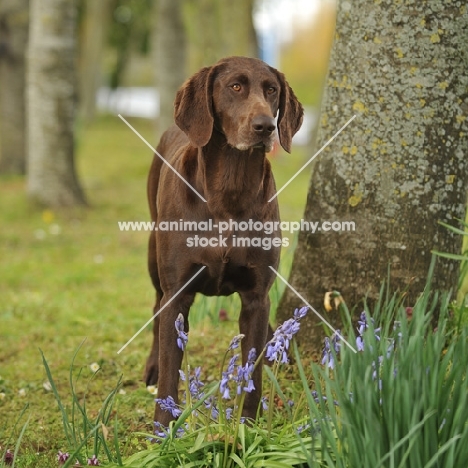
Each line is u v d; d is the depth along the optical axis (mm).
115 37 33281
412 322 3230
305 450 3021
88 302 7262
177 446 3289
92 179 15172
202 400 3262
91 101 28625
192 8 15383
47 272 8484
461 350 3100
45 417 4555
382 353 3117
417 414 2900
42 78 11391
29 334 6270
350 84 4586
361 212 4629
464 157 4566
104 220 11062
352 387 3100
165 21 15133
